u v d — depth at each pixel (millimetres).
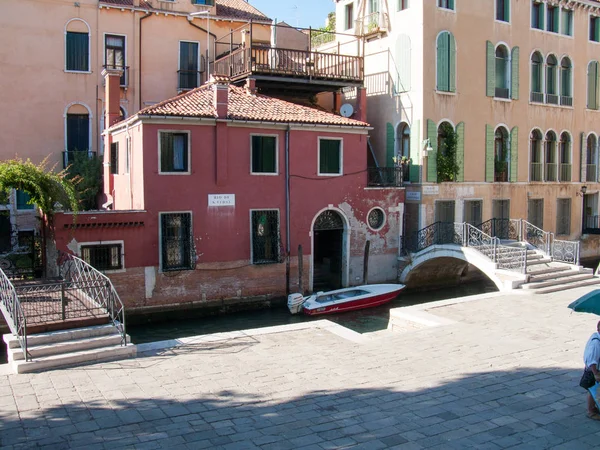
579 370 9469
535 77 26938
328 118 21328
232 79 23281
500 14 25469
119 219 17516
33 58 23469
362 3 26297
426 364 9852
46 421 7488
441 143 23859
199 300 18891
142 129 17812
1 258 18031
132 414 7723
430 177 23234
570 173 28406
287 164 20234
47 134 23828
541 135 27062
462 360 10055
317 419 7559
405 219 23641
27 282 14961
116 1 25047
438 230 22031
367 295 20141
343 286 21953
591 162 29797
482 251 19922
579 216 29078
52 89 23844
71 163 23438
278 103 21625
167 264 18406
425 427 7312
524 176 26500
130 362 10039
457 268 24047
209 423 7434
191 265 18688
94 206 23766
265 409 7898
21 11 23219
